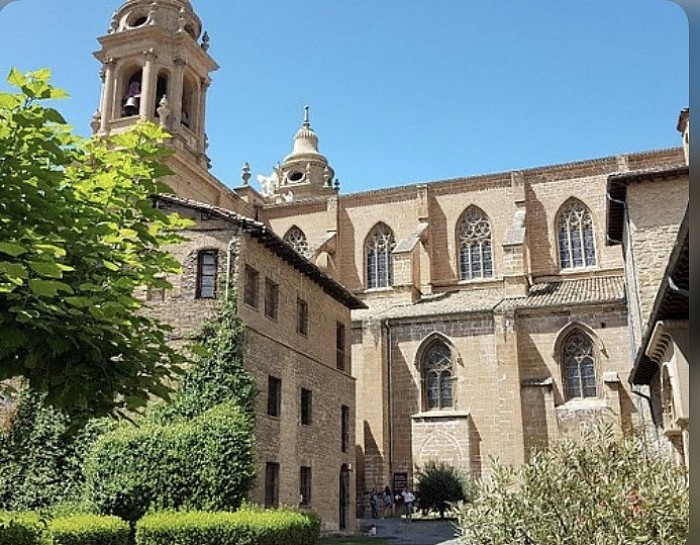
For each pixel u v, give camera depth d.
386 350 42.66
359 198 51.88
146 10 47.34
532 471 10.60
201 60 48.38
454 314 41.84
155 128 12.96
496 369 40.41
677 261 14.57
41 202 10.30
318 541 27.41
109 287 11.52
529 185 47.94
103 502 22.36
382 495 39.91
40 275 9.65
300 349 29.72
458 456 39.22
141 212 12.30
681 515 9.66
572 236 46.50
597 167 46.53
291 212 53.41
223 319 24.78
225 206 50.00
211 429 22.83
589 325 39.41
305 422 29.48
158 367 12.48
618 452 10.77
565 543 9.92
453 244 48.91
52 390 10.90
